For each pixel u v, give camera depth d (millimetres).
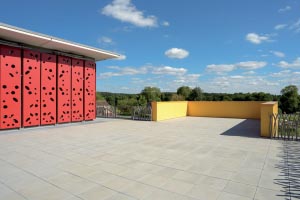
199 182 3553
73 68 11734
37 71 9961
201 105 16188
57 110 10883
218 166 4379
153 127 10219
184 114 16312
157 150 5742
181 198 2979
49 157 5094
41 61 10148
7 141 6949
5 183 3551
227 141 6906
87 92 12562
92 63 12906
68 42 9883
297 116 7113
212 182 3545
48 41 9336
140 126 10586
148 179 3695
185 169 4203
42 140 7113
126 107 14555
